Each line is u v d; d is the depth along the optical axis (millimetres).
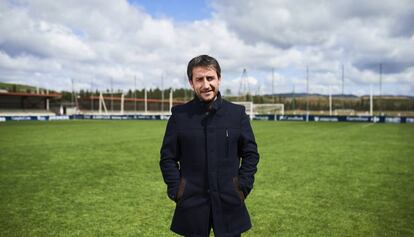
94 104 83750
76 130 29703
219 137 2484
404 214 5723
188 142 2514
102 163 11484
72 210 6016
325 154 13898
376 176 9156
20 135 23906
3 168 10500
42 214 5777
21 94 67062
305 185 8023
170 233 4875
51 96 71875
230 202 2484
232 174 2521
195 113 2516
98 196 7016
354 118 49125
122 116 62875
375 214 5723
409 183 8227
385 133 26453
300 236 4723
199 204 2477
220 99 2516
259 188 7707
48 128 32656
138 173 9648
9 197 6949
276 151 14922
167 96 101562
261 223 5258
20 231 4957
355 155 13578
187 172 2547
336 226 5125
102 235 4793
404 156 13250
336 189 7594
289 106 81188
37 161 11953
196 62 2430
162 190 7539
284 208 6090
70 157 12977
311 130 30406
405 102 66750
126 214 5770
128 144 17984
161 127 34781
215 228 2443
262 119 58375
